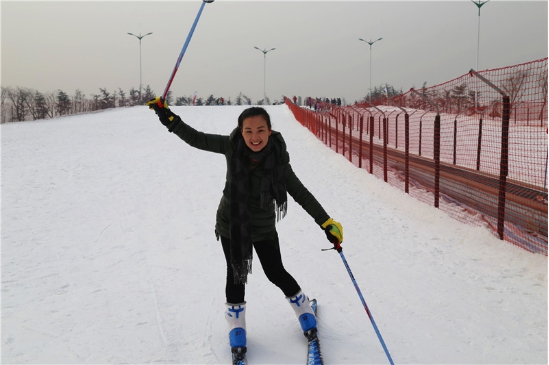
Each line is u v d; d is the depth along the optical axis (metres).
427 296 4.16
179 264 5.16
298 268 4.99
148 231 6.73
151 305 3.94
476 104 11.92
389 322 3.60
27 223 7.06
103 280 4.62
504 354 3.12
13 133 22.44
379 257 5.41
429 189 10.06
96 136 21.16
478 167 12.69
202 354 3.09
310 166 14.23
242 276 2.83
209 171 12.63
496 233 6.22
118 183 10.72
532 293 4.20
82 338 3.32
